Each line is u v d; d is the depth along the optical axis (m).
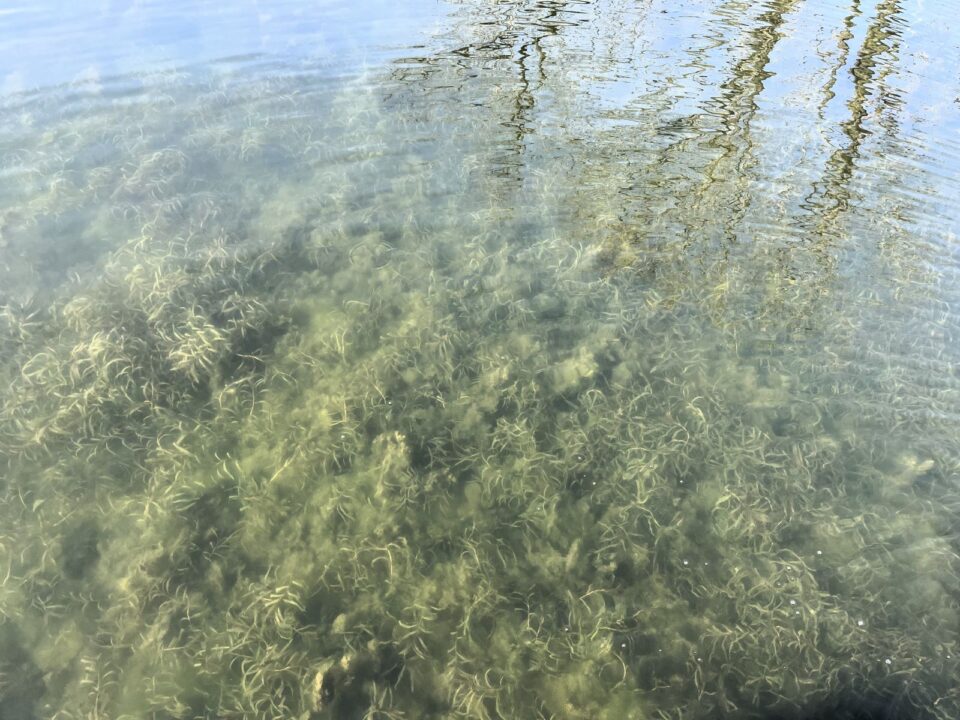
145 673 0.93
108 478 1.09
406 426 1.17
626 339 1.32
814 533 1.07
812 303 1.38
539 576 1.02
